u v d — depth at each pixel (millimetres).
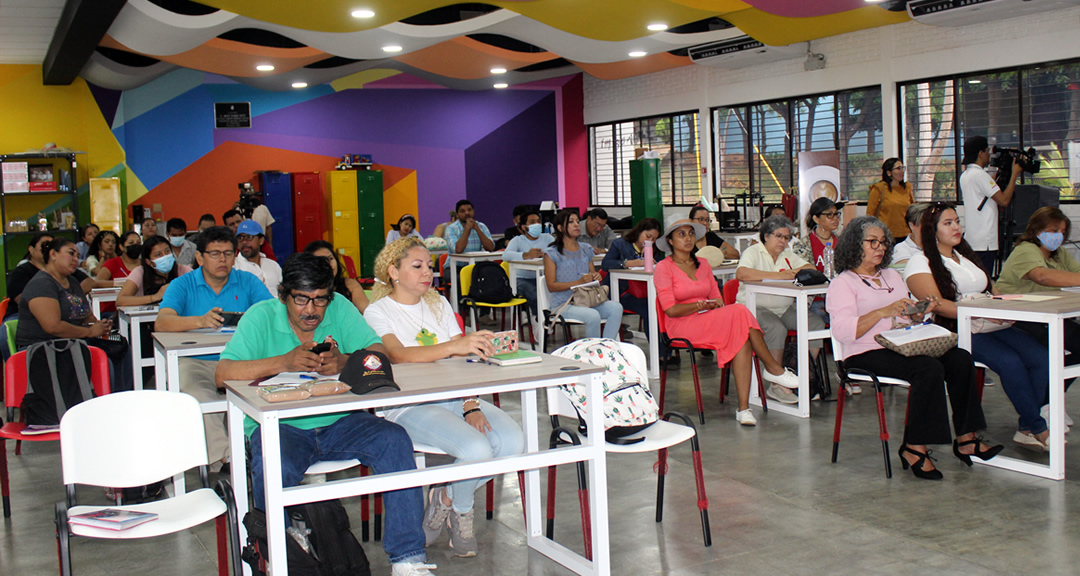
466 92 14469
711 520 3496
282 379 2752
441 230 11547
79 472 2676
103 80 11117
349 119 13859
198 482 4188
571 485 4059
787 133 11398
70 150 11531
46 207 11586
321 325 3195
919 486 3820
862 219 4273
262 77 11914
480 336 3080
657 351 6387
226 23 8234
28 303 4707
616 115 14148
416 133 14273
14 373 3676
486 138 14656
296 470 2809
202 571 3156
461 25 8867
